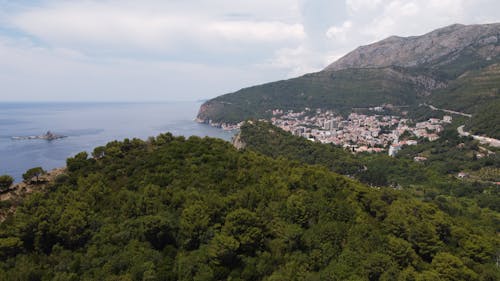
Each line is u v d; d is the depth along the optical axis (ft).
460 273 142.20
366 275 137.90
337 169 489.26
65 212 175.73
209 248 152.35
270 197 204.23
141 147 298.76
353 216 191.83
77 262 148.25
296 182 232.32
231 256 148.15
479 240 177.37
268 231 170.71
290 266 146.00
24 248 159.53
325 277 136.56
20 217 173.78
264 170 252.21
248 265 146.51
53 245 165.37
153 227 162.30
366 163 577.84
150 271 138.10
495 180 466.29
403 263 151.53
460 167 530.68
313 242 162.40
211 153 273.75
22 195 215.51
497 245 189.78
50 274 141.49
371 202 218.59
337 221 183.11
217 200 184.65
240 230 159.02
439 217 196.65
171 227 168.66
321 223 178.19
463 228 193.36
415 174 504.84
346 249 155.22
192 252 155.63
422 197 412.16
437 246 167.63
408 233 175.94
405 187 459.32
